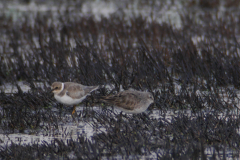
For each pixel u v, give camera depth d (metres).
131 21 26.41
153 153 8.42
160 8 34.06
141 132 9.62
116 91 13.59
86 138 8.97
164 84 13.95
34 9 34.25
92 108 11.93
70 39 23.23
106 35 22.53
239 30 24.41
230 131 9.23
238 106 11.76
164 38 22.77
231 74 14.58
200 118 10.23
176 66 16.27
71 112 11.70
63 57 17.12
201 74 15.11
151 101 10.55
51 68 16.38
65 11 32.31
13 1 37.44
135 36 23.64
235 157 8.07
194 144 8.74
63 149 8.65
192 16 29.44
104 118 10.62
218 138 8.97
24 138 9.54
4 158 8.29
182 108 11.70
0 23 28.05
